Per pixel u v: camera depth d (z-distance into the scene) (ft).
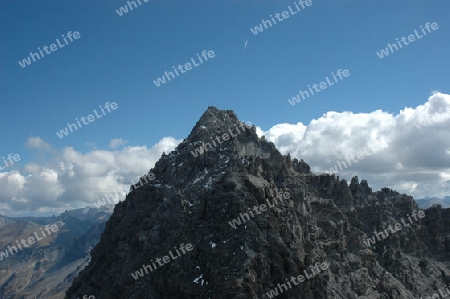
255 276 428.56
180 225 515.09
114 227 642.22
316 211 611.88
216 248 459.73
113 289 505.25
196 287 440.45
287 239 482.69
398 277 637.71
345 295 502.38
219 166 600.80
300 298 445.37
